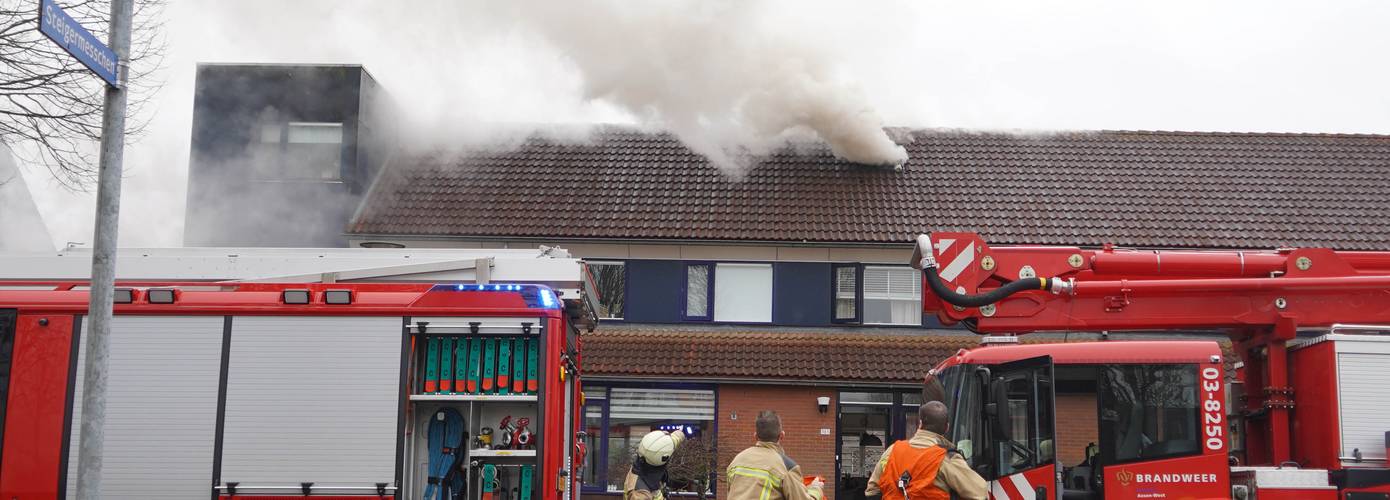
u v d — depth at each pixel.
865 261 21.25
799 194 22.47
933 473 7.34
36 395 9.55
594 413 19.92
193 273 10.23
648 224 21.45
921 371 19.62
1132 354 9.82
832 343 20.44
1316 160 24.03
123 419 9.47
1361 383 9.66
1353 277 10.35
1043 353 9.80
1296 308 10.44
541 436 9.55
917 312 21.12
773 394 19.83
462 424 9.81
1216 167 23.67
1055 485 9.55
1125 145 24.52
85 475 8.05
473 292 9.70
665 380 19.75
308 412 9.48
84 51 7.84
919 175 23.22
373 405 9.48
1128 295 10.53
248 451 9.41
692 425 19.80
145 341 9.59
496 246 21.28
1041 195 22.48
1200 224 21.47
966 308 10.64
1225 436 9.62
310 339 9.60
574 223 21.47
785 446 19.59
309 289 9.66
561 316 10.03
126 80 8.38
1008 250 10.73
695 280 21.36
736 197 22.36
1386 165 23.88
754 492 7.00
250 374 9.54
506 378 9.65
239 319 9.63
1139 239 20.86
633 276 21.28
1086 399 9.80
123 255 10.28
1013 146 24.47
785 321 21.03
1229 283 10.39
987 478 9.70
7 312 9.69
